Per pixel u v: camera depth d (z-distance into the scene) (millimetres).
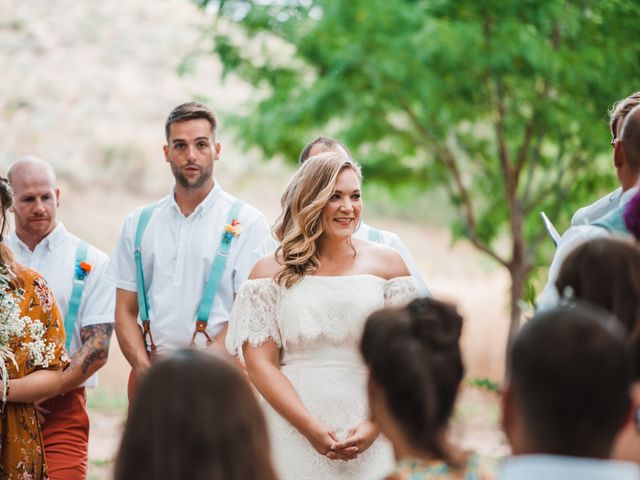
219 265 5297
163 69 37312
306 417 3998
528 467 2037
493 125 11477
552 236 3660
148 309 5379
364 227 5160
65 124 33562
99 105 34750
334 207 4184
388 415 2357
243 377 2205
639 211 3213
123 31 39906
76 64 37062
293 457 4066
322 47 10805
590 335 2053
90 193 31375
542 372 2043
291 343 4145
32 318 4406
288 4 11359
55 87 35125
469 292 19375
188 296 5312
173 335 5309
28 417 4406
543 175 12617
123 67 37062
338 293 4133
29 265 5469
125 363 14836
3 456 4328
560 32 10328
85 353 5336
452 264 30781
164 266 5352
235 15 11656
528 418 2064
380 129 11648
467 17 10445
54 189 5520
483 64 9953
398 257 4367
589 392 2021
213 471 2119
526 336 2094
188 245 5348
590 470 2012
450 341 2367
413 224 35281
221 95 34312
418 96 10703
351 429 4012
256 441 2176
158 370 2176
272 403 4066
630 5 10055
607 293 2625
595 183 11555
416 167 12539
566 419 2029
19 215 5438
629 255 2654
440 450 2324
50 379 4410
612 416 2039
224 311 5309
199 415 2131
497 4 10086
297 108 11195
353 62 10453
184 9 42406
